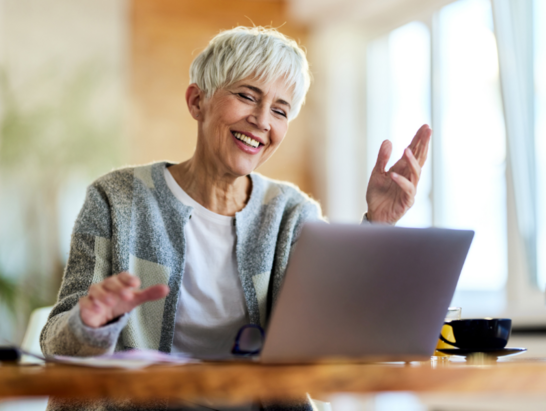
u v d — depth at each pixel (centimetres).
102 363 83
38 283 461
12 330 445
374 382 80
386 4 471
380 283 93
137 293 95
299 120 548
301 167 547
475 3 401
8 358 89
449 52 424
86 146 481
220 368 76
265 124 153
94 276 141
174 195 158
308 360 92
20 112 470
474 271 383
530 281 342
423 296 98
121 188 155
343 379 79
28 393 71
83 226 148
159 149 516
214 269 156
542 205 336
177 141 521
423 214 437
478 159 392
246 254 157
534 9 332
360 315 93
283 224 165
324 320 91
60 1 491
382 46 505
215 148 154
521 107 341
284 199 168
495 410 287
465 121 405
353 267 90
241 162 154
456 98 415
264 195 168
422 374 81
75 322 95
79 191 477
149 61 516
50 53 486
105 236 148
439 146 429
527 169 341
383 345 97
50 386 71
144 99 514
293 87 157
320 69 541
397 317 97
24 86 477
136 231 152
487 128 386
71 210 475
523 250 344
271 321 87
